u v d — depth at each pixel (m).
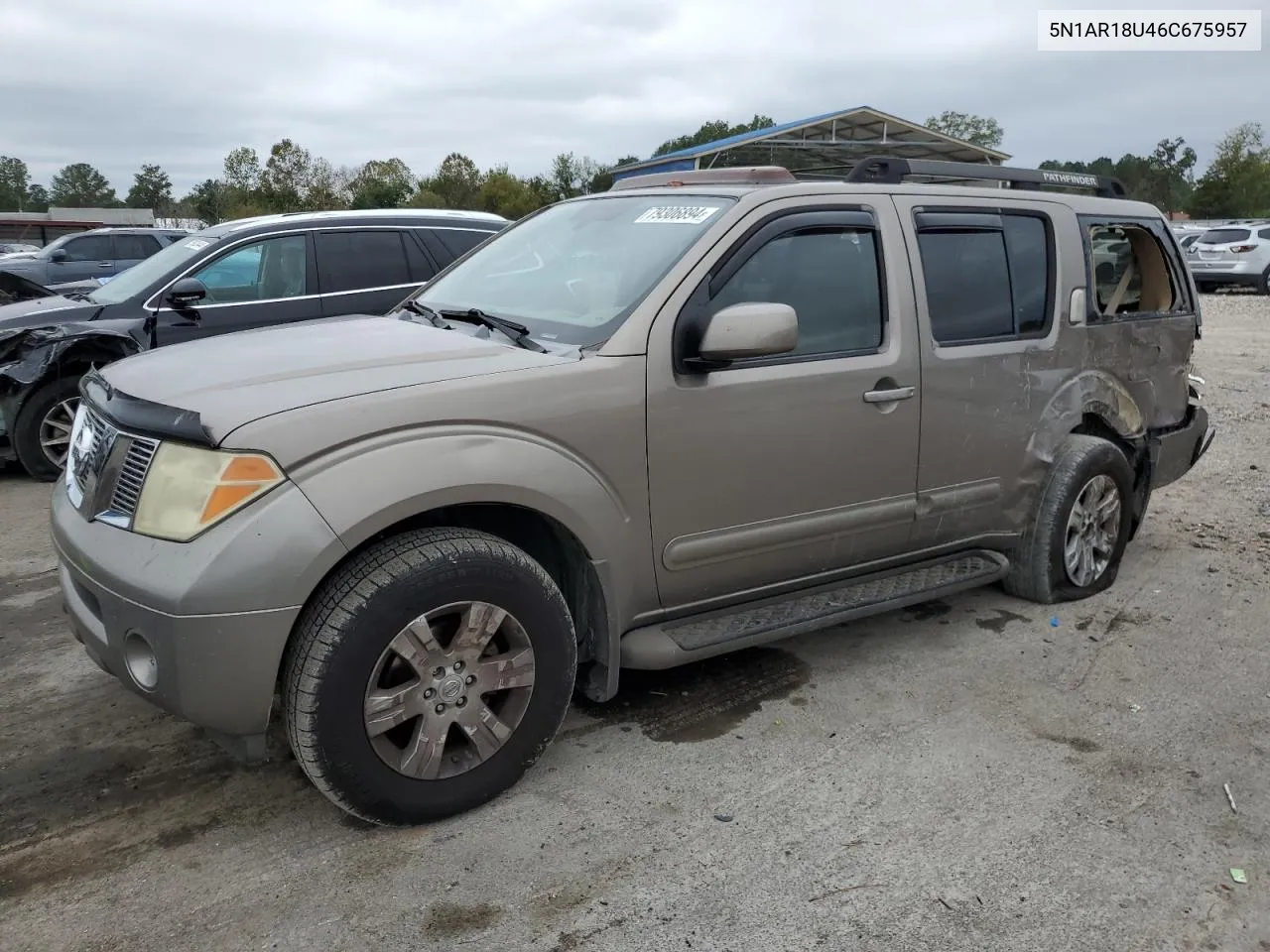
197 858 2.71
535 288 3.63
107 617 2.62
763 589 3.59
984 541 4.32
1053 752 3.34
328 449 2.57
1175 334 5.08
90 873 2.65
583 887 2.61
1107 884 2.65
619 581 3.12
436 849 2.76
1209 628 4.43
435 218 7.86
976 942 2.42
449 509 2.95
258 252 7.21
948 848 2.79
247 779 3.11
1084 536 4.66
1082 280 4.49
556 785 3.09
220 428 2.51
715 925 2.47
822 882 2.64
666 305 3.17
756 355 3.04
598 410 2.99
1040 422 4.33
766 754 3.30
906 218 3.85
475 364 2.93
